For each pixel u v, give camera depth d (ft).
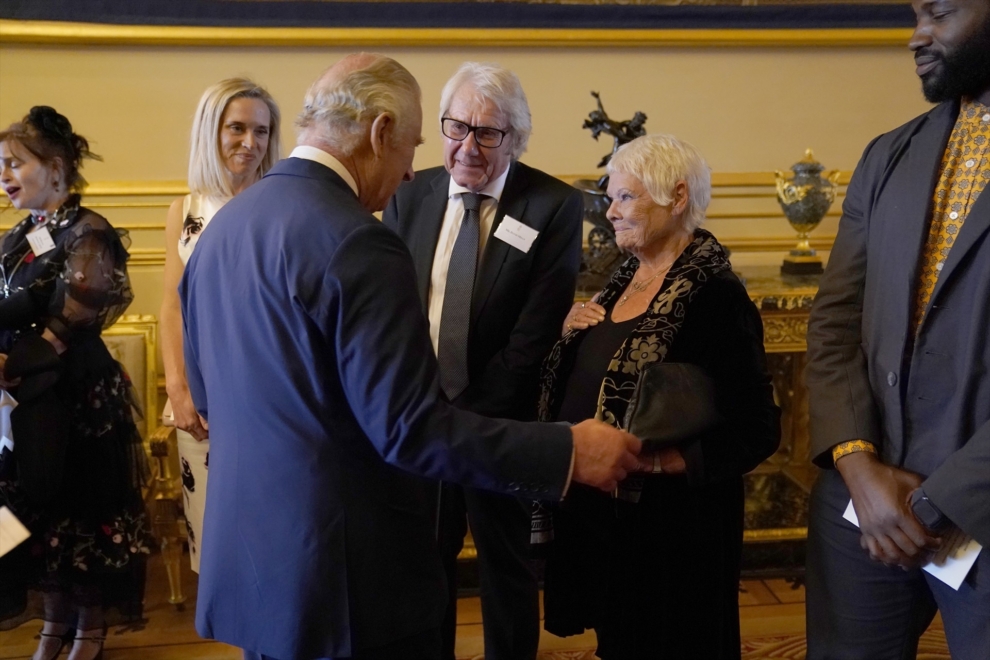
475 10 10.80
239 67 10.72
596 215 9.95
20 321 7.99
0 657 8.83
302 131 4.92
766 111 11.67
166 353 8.11
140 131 10.71
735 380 5.75
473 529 7.51
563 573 6.21
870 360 5.45
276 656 4.58
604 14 11.02
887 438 5.32
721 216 11.78
